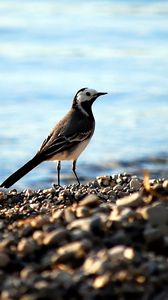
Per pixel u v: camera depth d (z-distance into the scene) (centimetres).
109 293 679
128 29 4672
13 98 3016
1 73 3512
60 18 5022
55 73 3538
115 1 5681
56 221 845
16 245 801
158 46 4200
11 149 2325
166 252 744
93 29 4678
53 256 746
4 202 1122
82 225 788
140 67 3675
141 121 2672
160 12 5194
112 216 796
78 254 736
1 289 707
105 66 3712
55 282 698
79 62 3794
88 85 3291
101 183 1203
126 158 2241
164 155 2270
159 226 767
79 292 682
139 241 760
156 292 684
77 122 1302
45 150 1258
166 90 3162
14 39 4328
